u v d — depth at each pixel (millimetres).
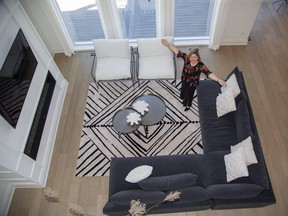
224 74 4637
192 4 4684
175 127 4027
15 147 2934
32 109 3373
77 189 3541
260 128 3941
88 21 4867
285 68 4637
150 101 3840
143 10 4805
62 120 4219
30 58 3312
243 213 3234
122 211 2748
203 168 3195
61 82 4453
